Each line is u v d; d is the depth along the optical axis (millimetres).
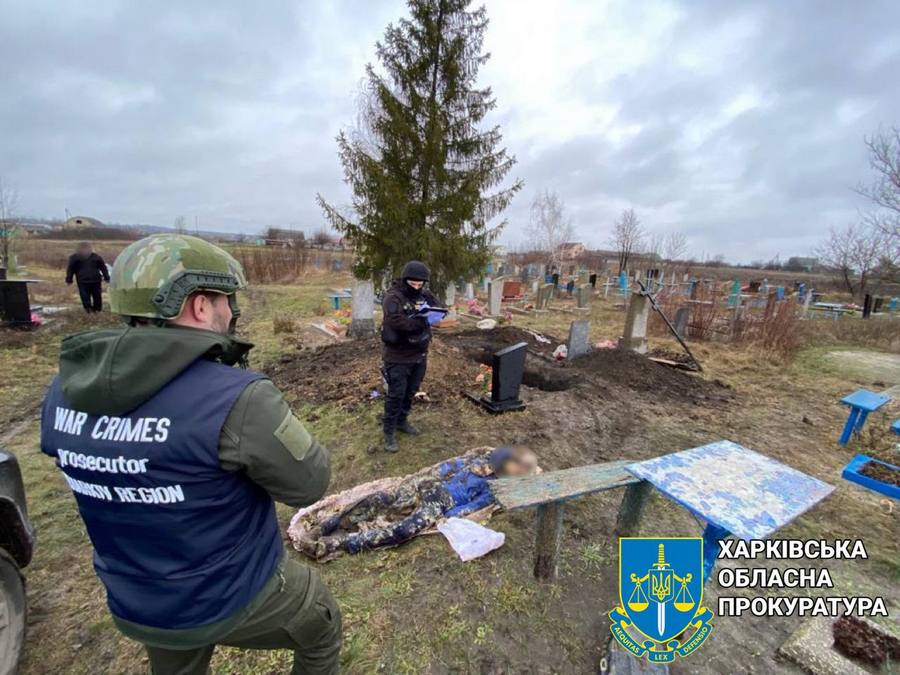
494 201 10000
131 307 1031
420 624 2141
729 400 5977
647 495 2693
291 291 18719
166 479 961
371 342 7711
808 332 11562
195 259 1083
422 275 3602
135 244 1090
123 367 943
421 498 3002
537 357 7496
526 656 2002
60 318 9578
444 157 9555
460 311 13219
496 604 2264
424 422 4500
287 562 1309
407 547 2648
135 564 1041
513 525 2877
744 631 2209
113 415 975
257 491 1150
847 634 2072
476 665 1953
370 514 2910
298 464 1091
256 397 1035
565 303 17641
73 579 2480
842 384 7008
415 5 9344
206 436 964
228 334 1234
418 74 9516
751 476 1872
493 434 4242
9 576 1839
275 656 1961
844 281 26641
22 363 6711
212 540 1036
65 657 1996
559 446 4086
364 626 2119
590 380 6039
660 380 6484
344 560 2539
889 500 3430
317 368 6504
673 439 4430
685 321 10648
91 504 1033
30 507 3160
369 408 4820
